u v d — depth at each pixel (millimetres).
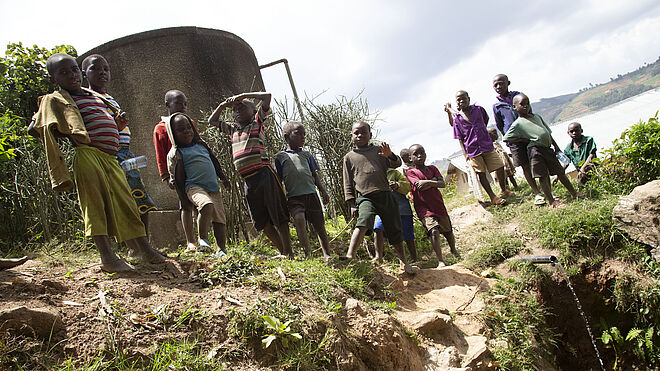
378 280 5195
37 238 5566
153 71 7219
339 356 3506
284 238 5324
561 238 6328
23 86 7543
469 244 7133
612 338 5816
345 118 7449
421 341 4391
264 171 5289
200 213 4641
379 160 5734
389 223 5648
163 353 3008
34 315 2912
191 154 4906
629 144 7215
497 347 4738
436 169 7000
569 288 6031
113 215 3951
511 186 9539
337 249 6578
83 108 4090
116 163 4215
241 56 8297
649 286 5770
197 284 3861
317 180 5715
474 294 5512
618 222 6203
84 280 3604
